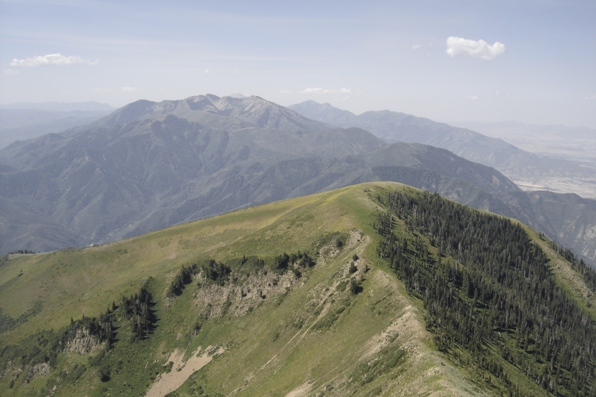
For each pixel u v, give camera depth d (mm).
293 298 137875
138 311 159000
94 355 144750
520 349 115125
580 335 144500
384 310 106000
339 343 104938
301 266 149875
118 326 155250
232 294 154250
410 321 94688
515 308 132625
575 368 112750
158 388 129750
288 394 95500
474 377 76938
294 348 113562
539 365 109625
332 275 132500
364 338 99750
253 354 123875
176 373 133875
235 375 119812
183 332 149000
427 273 131250
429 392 66562
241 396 107812
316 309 123375
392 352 85875
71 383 137500
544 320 139500
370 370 84125
